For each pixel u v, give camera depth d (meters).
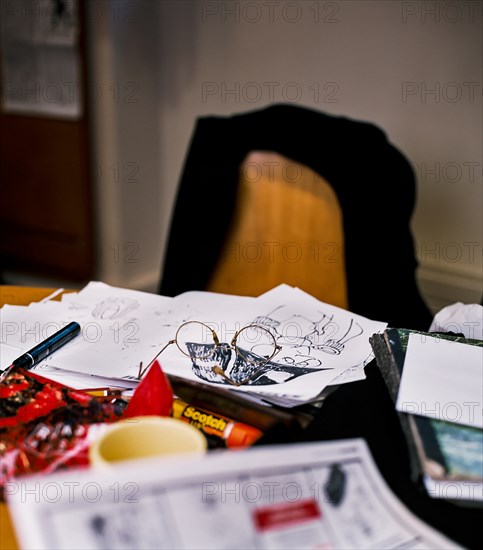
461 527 0.47
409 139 2.07
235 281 1.40
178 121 2.46
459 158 2.00
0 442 0.56
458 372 0.63
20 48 2.43
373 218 1.29
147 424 0.49
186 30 2.35
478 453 0.51
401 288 1.28
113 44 2.26
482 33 1.87
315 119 1.36
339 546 0.42
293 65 2.20
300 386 0.67
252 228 1.38
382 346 0.69
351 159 1.32
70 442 0.57
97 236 2.55
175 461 0.41
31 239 2.68
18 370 0.66
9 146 2.59
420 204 2.10
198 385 0.64
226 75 2.33
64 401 0.62
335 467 0.46
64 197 2.52
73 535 0.38
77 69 2.32
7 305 0.93
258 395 0.66
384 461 0.54
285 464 0.44
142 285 2.61
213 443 0.59
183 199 1.40
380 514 0.45
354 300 1.28
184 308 0.90
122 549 0.39
